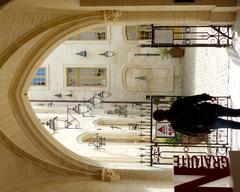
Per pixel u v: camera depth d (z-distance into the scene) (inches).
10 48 305.1
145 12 316.8
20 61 325.7
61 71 685.3
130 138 506.3
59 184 312.7
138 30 667.4
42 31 310.5
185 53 639.1
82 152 433.7
